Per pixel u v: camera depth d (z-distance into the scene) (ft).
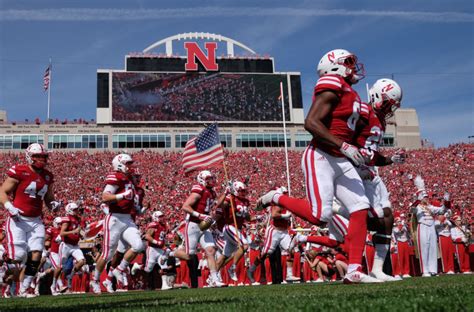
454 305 7.57
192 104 192.54
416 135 210.38
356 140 18.52
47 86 192.44
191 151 41.65
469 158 162.61
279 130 199.00
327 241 23.20
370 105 21.40
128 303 13.12
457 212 43.98
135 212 29.53
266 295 13.69
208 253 34.30
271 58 201.46
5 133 189.16
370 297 9.71
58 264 37.68
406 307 7.54
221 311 8.61
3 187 23.49
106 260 28.02
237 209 36.73
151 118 189.47
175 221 88.38
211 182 34.14
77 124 191.31
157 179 148.05
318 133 15.61
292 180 149.69
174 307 10.06
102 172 153.58
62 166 158.81
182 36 195.52
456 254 43.06
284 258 43.11
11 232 23.44
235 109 195.11
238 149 194.70
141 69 191.83
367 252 35.19
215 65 195.93
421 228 33.68
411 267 40.04
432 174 149.69
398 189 129.70
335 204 20.02
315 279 43.06
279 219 36.17
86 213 104.99
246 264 44.65
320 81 16.20
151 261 40.11
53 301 18.12
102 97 190.19
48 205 24.91
